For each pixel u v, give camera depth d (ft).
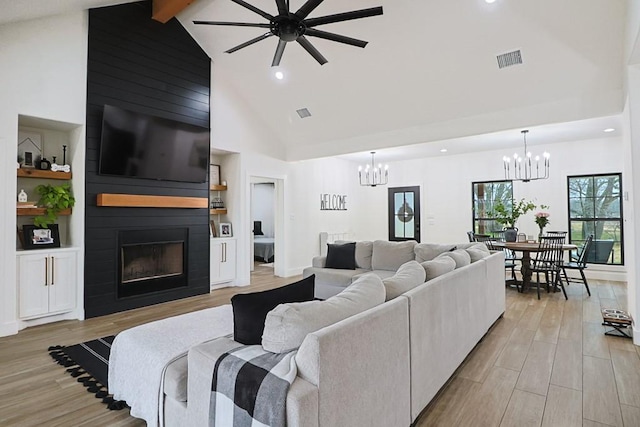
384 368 5.43
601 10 10.16
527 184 22.80
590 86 12.39
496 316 12.26
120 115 13.70
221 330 7.25
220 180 20.30
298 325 4.81
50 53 12.33
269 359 4.72
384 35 13.01
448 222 25.85
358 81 15.60
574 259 19.81
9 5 9.98
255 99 19.27
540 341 10.68
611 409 6.95
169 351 6.34
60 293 12.79
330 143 20.34
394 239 28.48
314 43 14.16
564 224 21.50
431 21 12.01
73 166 13.61
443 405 7.14
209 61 17.62
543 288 18.16
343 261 15.99
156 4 14.84
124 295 14.40
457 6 11.30
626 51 10.27
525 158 22.62
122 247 14.34
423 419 6.64
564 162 21.43
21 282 11.85
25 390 7.85
